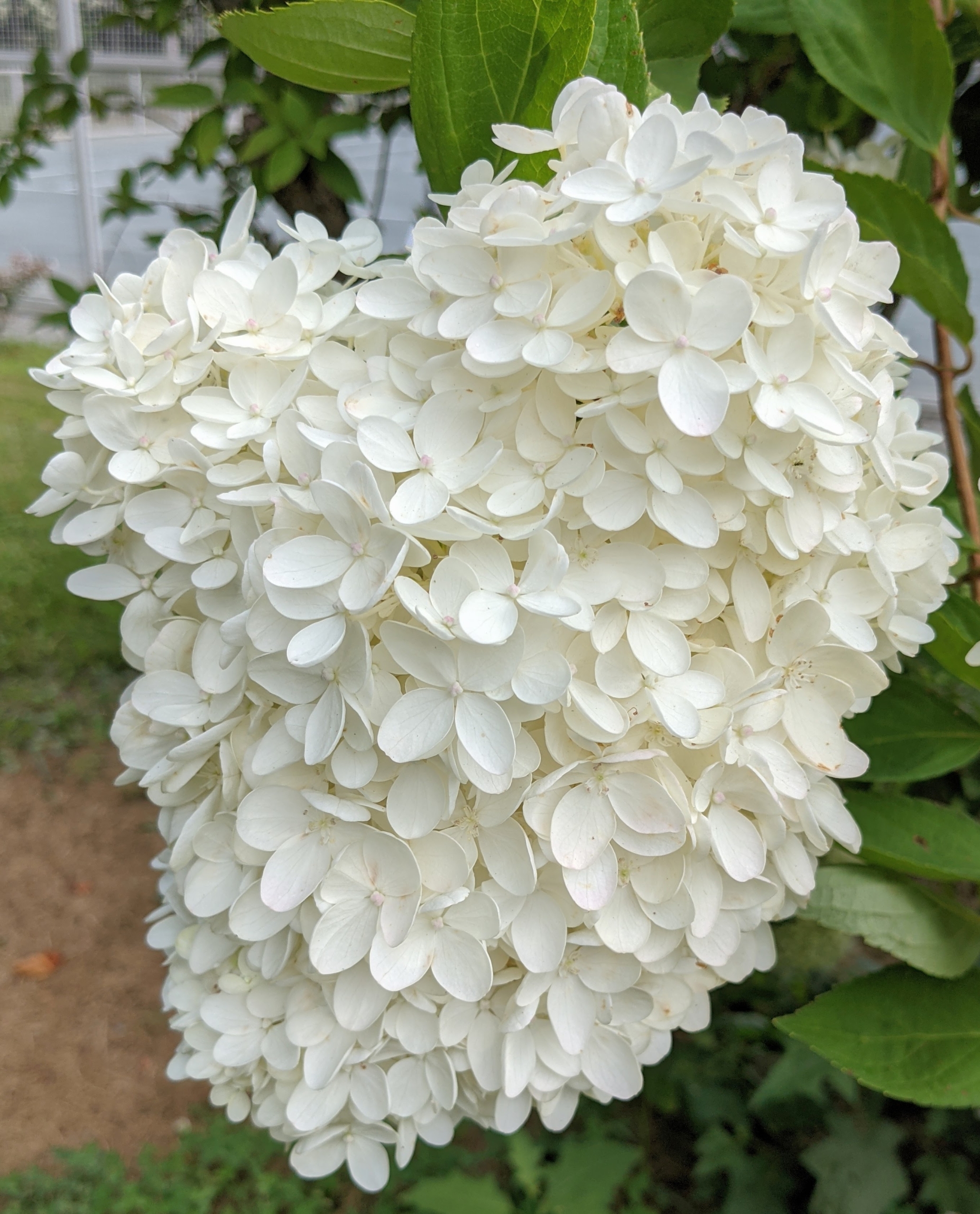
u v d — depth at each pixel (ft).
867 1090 1.80
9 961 2.93
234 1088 1.05
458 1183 1.70
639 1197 1.88
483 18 0.93
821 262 0.78
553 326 0.75
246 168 2.47
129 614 0.94
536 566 0.75
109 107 3.07
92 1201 2.24
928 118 1.20
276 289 0.89
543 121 0.96
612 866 0.81
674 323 0.73
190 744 0.86
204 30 2.82
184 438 0.89
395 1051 0.92
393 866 0.79
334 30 1.04
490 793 0.76
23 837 3.31
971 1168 1.74
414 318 0.82
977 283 3.13
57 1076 2.62
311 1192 2.20
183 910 1.01
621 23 0.97
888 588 0.88
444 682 0.75
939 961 1.03
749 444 0.78
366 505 0.74
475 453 0.77
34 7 5.70
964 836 1.07
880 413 0.84
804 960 1.58
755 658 0.86
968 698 1.55
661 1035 1.03
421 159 1.03
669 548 0.80
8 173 2.91
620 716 0.78
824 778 0.96
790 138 0.78
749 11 1.36
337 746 0.78
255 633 0.78
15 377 6.57
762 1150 1.91
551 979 0.88
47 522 4.65
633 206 0.72
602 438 0.77
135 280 0.97
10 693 3.74
